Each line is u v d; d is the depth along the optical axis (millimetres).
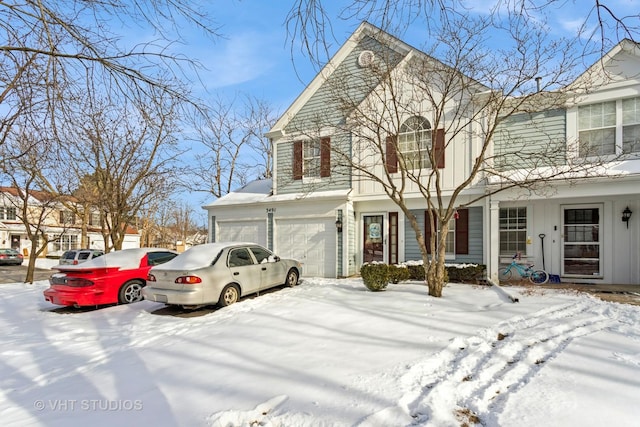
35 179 13109
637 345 4699
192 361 4453
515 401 3252
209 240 15555
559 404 3164
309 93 13781
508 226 11250
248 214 14508
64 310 8320
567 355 4352
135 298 8875
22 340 5887
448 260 11422
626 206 9977
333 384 3580
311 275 13031
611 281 10078
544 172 9375
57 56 4121
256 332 5547
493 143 10727
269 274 9148
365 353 4438
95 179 13008
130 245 41875
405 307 6914
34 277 18031
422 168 11594
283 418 2998
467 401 3316
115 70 4398
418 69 10016
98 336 6027
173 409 3240
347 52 12922
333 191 12922
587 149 9070
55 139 4871
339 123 12461
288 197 13586
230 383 3715
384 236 12375
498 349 4621
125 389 3740
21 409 3412
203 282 7434
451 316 6184
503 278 11062
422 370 3934
